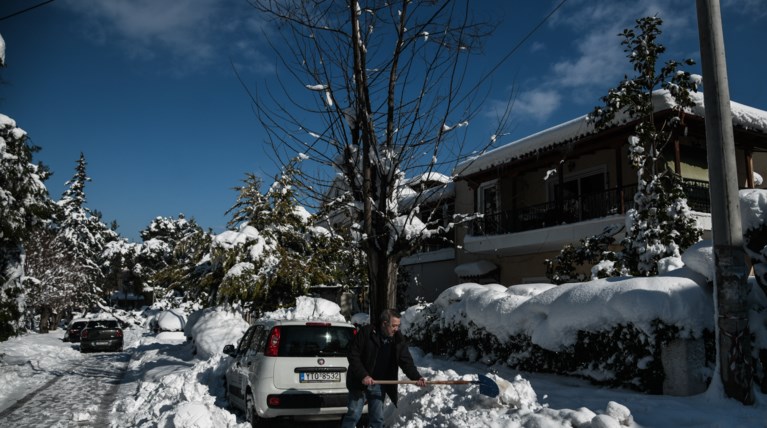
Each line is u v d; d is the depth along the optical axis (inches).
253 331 335.0
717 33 235.6
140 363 665.6
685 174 623.5
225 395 372.5
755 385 240.1
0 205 542.3
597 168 703.1
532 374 315.6
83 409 365.1
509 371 331.3
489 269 804.0
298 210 729.6
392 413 269.7
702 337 250.4
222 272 695.1
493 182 839.7
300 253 730.2
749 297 259.4
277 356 280.7
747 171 639.8
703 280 277.9
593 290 284.0
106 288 2406.5
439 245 938.7
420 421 235.8
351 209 339.6
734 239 226.8
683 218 414.3
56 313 1664.6
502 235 741.3
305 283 668.7
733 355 220.7
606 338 274.4
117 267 2461.9
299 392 275.6
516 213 757.3
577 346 291.0
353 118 325.1
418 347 442.0
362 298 680.4
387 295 310.7
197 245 751.1
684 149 629.9
